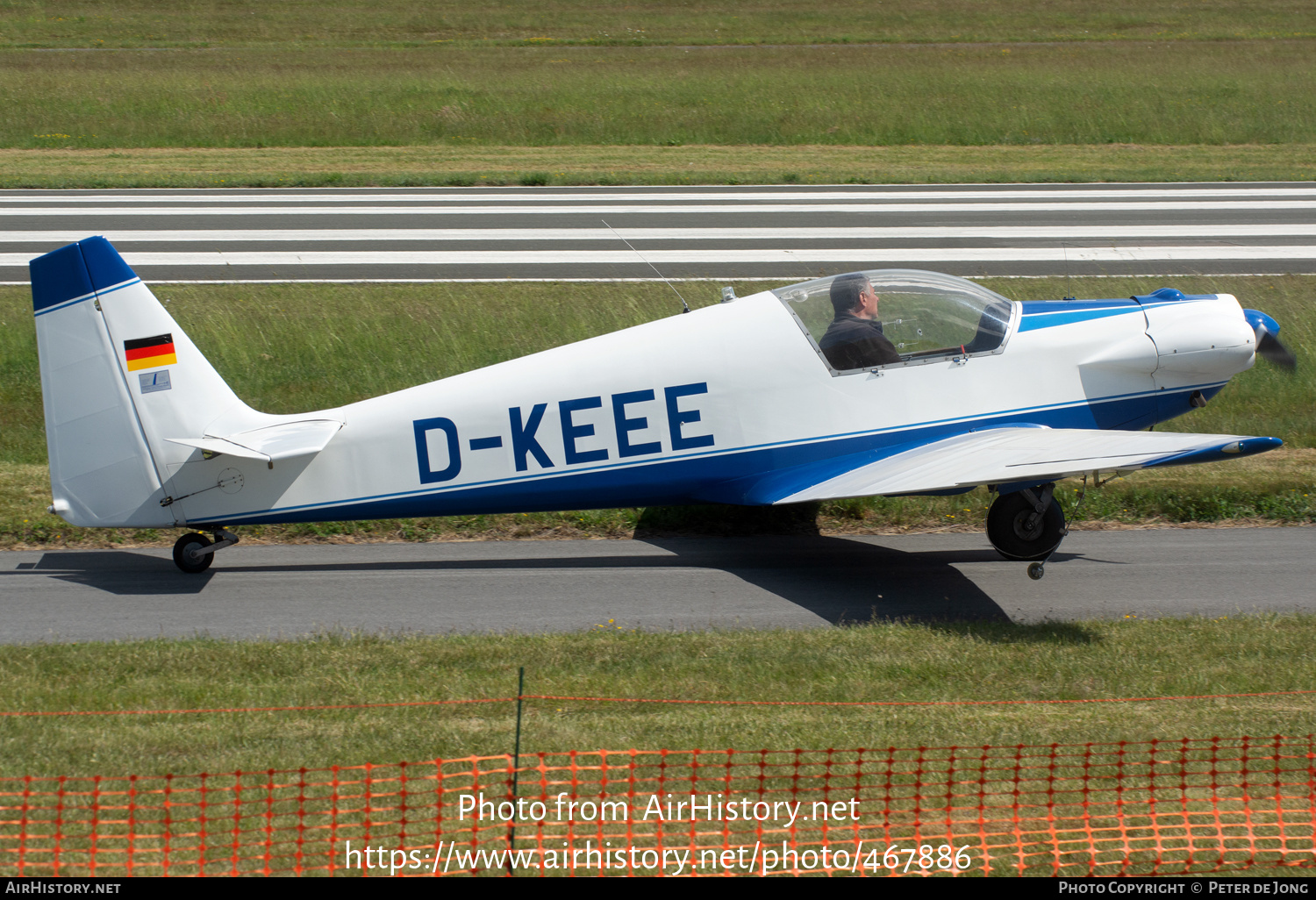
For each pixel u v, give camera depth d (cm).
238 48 12331
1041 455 2109
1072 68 10662
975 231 5697
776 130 8588
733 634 2038
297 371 3728
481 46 12675
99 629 2139
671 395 2358
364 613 2236
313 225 5794
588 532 2805
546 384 2356
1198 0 15912
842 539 2759
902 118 8788
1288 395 3584
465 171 7244
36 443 3269
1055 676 1839
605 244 5438
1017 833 1384
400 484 2370
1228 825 1409
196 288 4594
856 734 1625
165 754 1556
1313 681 1827
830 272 4884
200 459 2336
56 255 2252
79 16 14238
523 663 1894
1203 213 6056
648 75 10312
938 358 2389
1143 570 2498
